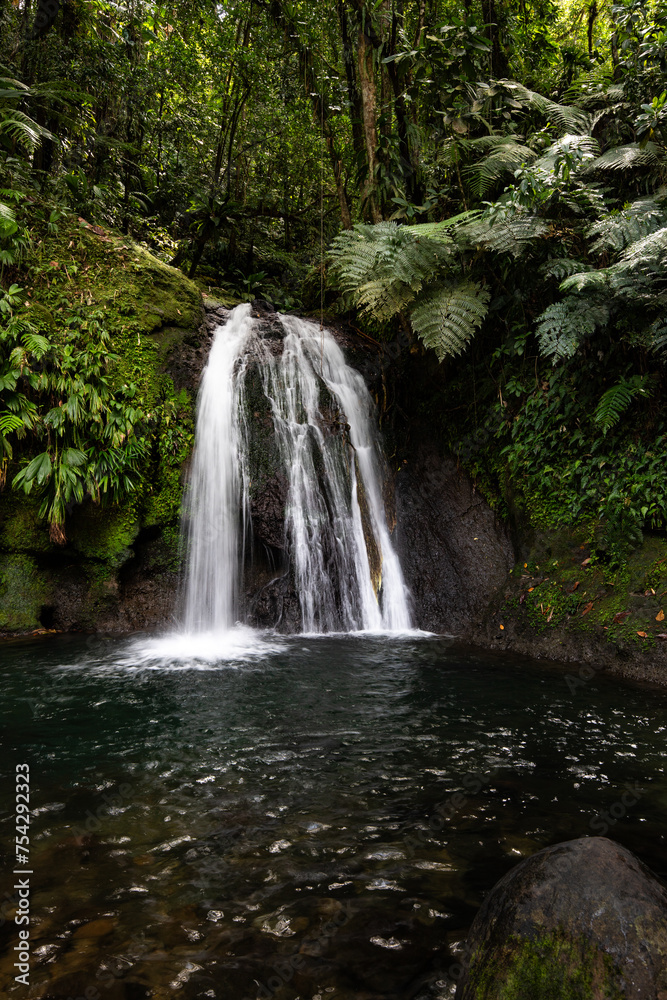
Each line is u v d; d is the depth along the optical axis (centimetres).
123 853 223
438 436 739
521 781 282
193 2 1019
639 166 613
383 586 684
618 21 600
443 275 666
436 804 260
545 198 560
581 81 713
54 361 596
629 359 563
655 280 503
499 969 149
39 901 194
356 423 748
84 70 843
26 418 571
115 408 617
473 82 677
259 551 683
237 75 1100
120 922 184
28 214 655
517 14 796
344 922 184
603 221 549
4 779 286
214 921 185
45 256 650
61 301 634
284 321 823
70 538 624
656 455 522
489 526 659
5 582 616
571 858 166
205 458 685
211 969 165
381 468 742
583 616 516
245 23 1074
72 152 912
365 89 739
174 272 739
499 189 686
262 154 1248
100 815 252
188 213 1106
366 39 746
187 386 705
